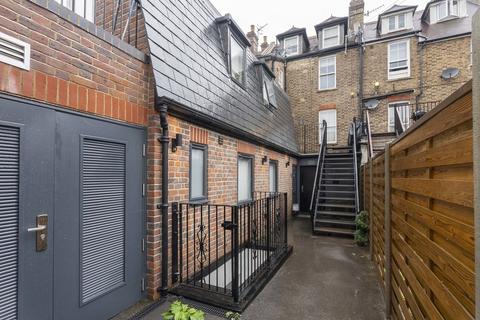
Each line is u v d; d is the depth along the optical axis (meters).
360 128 8.44
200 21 4.71
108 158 2.58
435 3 10.05
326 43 10.96
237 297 2.91
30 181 1.95
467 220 1.15
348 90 10.12
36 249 1.97
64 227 2.18
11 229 1.83
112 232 2.61
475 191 1.02
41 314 1.99
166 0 3.73
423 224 1.74
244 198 5.49
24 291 1.89
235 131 4.64
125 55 2.77
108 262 2.56
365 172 5.92
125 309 2.72
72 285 2.23
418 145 1.85
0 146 1.78
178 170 3.35
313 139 10.53
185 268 3.42
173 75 3.27
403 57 9.43
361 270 4.12
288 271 4.07
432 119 1.54
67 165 2.21
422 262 1.74
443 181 1.38
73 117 2.26
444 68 8.87
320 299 3.17
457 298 1.24
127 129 2.78
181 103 3.15
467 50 8.66
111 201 2.60
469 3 10.47
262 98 7.10
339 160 8.45
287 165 8.62
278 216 4.79
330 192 7.34
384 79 9.59
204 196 3.94
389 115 9.44
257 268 3.81
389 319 2.74
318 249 5.23
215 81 4.48
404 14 9.78
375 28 11.24
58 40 2.13
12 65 1.83
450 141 1.30
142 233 2.96
